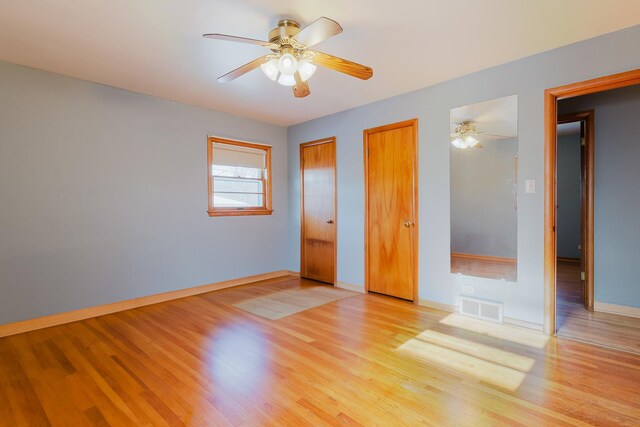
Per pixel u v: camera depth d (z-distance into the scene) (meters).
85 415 1.71
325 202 4.54
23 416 1.71
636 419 1.62
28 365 2.25
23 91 2.88
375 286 3.98
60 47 2.53
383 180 3.84
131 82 3.26
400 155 3.67
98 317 3.23
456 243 3.24
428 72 3.05
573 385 1.93
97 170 3.29
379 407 1.75
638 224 3.05
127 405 1.79
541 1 1.98
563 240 5.89
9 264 2.81
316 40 2.05
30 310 2.91
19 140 2.86
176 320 3.12
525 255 2.80
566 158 5.84
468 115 3.11
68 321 3.09
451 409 1.72
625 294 3.11
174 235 3.86
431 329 2.83
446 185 3.29
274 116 4.50
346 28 2.28
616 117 3.13
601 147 3.21
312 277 4.79
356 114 4.09
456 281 3.24
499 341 2.56
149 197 3.65
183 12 2.07
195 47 2.53
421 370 2.13
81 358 2.35
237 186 4.56
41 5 1.98
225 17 2.13
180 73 3.03
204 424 1.63
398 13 2.10
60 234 3.07
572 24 2.25
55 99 3.04
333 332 2.79
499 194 2.95
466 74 3.11
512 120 2.84
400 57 2.74
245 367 2.20
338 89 3.47
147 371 2.16
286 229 5.15
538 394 1.84
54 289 3.04
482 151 3.04
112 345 2.57
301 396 1.86
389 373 2.10
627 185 3.09
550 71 2.63
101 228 3.31
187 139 3.96
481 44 2.53
